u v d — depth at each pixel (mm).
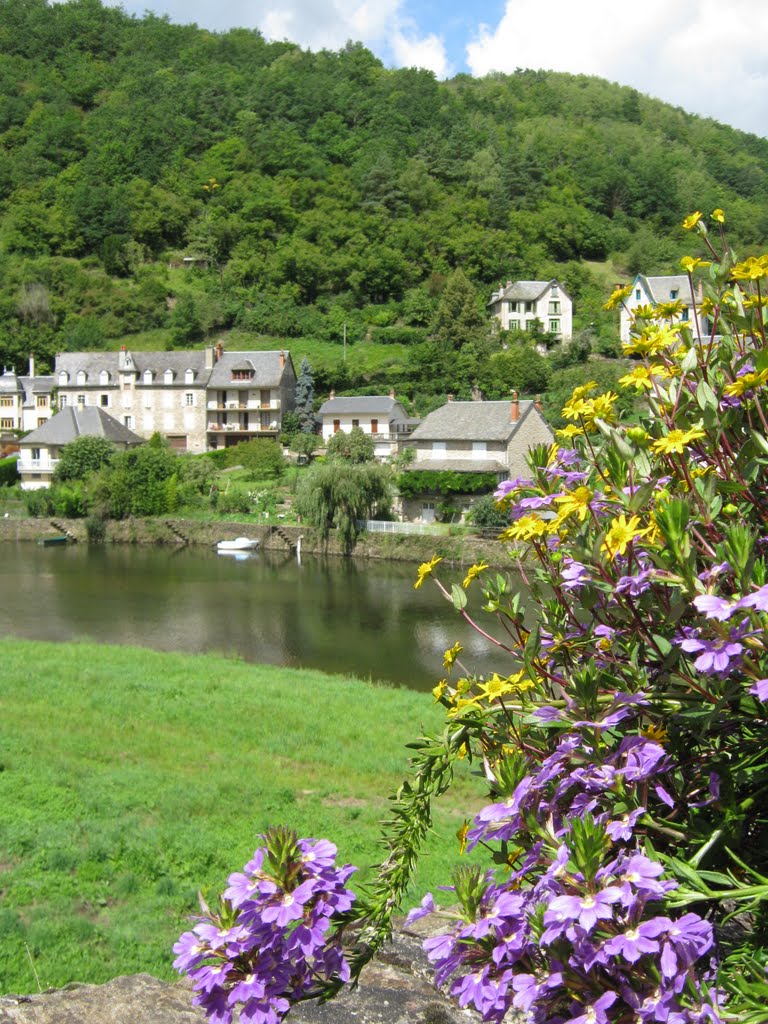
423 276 126562
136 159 152125
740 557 2000
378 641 31625
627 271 136250
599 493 2643
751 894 1880
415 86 178500
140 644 30828
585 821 1888
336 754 16141
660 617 2377
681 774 2320
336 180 145125
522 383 91562
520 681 2461
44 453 72250
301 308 119750
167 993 4184
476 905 2037
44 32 190750
